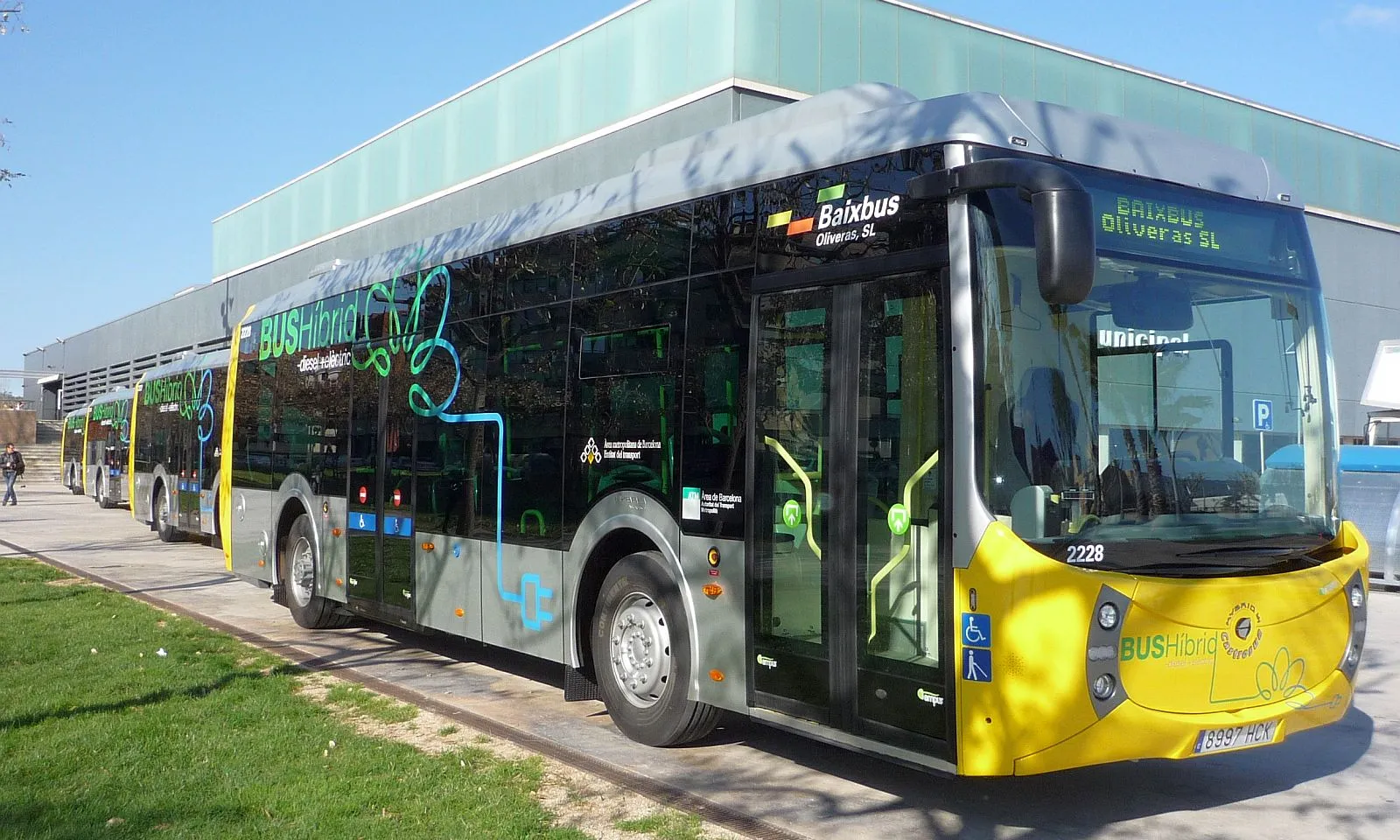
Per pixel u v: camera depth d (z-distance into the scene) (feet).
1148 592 16.46
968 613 16.33
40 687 26.50
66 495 143.13
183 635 33.91
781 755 22.43
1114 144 18.76
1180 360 18.26
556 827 17.30
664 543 22.06
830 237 19.12
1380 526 49.98
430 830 16.90
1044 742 15.83
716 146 23.34
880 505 17.88
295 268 114.73
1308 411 19.69
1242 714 17.28
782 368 19.83
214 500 61.05
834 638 18.49
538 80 77.00
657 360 22.56
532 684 29.30
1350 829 18.44
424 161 91.61
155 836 16.61
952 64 65.51
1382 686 29.99
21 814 17.53
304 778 19.47
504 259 27.58
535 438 25.93
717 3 61.16
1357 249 83.35
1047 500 16.35
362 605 33.19
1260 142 77.82
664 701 22.06
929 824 18.40
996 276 16.78
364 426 33.63
